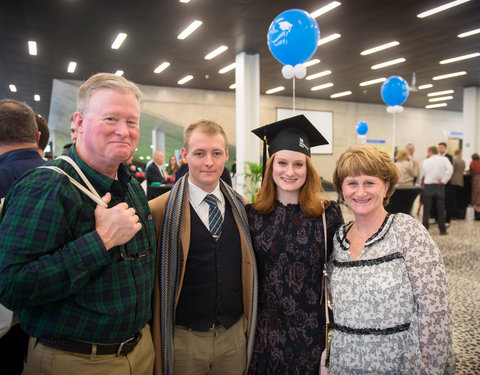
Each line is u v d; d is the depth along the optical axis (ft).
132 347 3.59
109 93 3.21
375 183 3.95
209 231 4.60
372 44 24.54
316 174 4.89
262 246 4.75
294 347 4.45
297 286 4.55
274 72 32.27
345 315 3.95
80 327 3.13
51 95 42.16
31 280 2.75
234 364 4.67
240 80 26.58
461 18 20.04
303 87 39.93
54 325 3.11
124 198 3.63
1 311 3.79
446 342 3.55
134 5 17.78
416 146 55.72
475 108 38.75
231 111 42.75
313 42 14.10
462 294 10.96
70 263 2.88
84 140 3.29
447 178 19.92
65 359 3.21
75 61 27.96
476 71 32.30
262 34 22.26
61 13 18.67
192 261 4.48
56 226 2.93
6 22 19.84
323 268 4.66
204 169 4.49
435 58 28.17
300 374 4.38
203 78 35.27
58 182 3.03
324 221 4.69
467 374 6.82
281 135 4.95
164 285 4.15
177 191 4.52
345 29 21.63
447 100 48.29
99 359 3.30
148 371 3.89
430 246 3.77
